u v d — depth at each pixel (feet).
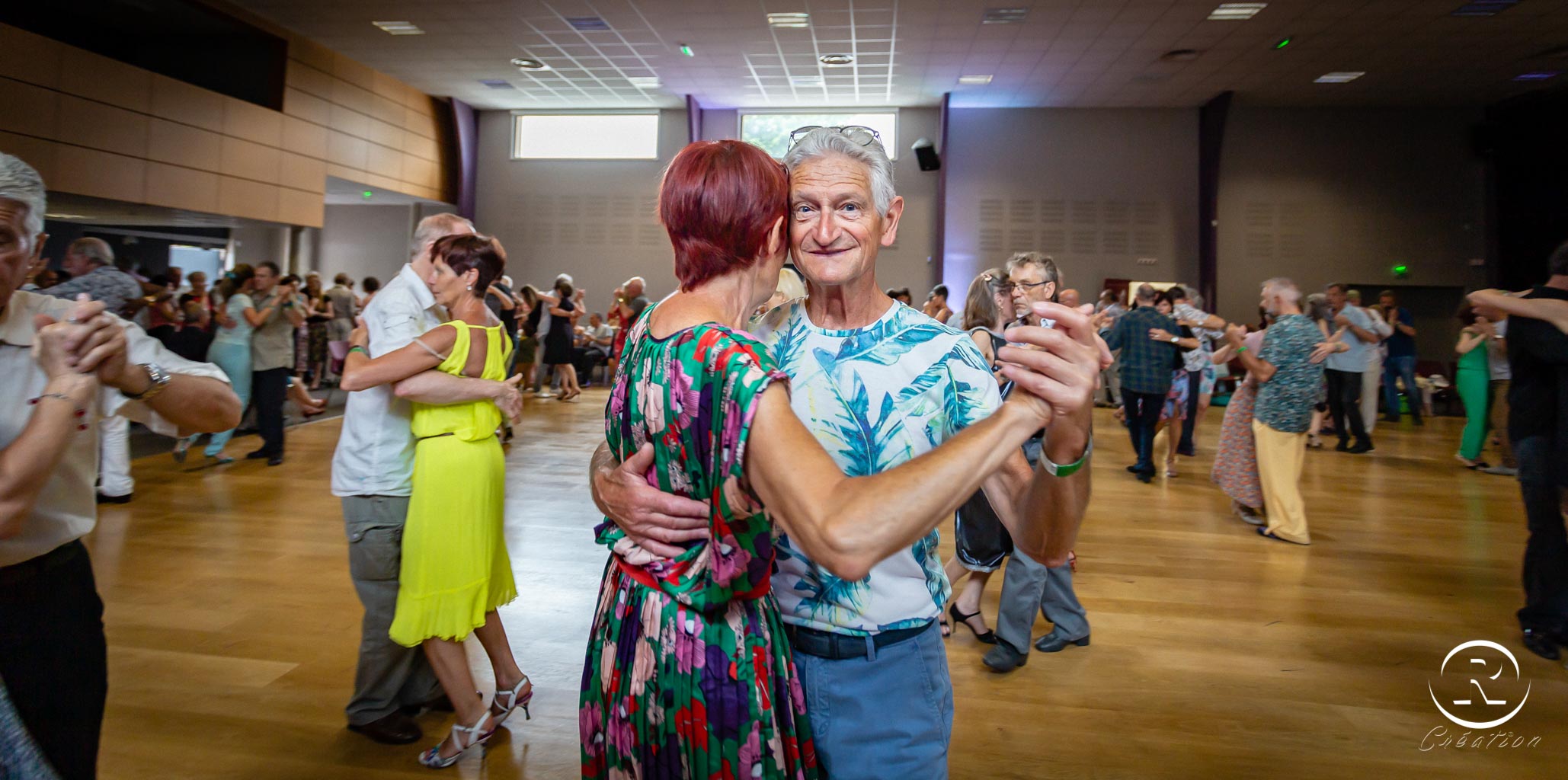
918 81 40.22
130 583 10.12
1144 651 8.91
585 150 47.93
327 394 31.04
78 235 38.93
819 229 3.16
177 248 43.47
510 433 22.66
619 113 47.37
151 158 31.19
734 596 2.68
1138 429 18.92
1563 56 34.91
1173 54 35.32
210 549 11.59
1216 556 12.59
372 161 42.42
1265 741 6.97
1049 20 31.55
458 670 6.20
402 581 5.99
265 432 17.79
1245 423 14.44
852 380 3.29
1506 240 41.42
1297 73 37.63
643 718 2.77
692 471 2.57
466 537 6.04
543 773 6.24
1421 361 39.81
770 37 34.27
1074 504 2.76
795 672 3.00
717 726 2.65
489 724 6.30
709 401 2.44
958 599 9.25
